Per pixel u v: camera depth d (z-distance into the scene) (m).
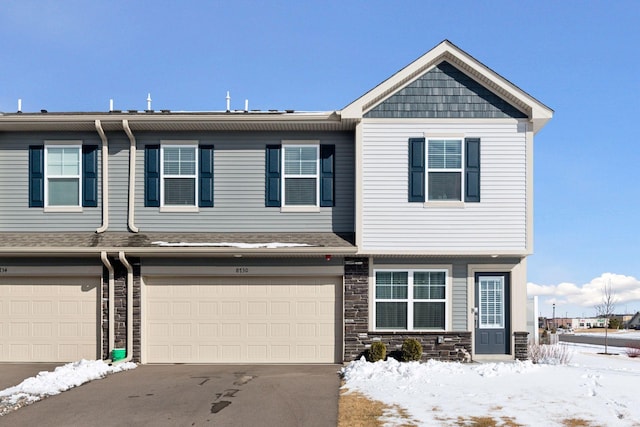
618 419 9.29
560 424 9.05
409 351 14.70
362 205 15.09
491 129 15.23
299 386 11.98
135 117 15.34
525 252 14.98
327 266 15.27
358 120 15.13
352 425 9.09
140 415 9.77
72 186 16.02
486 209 15.11
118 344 15.14
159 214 15.87
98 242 15.04
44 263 15.29
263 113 15.59
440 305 15.33
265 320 15.38
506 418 9.36
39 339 15.35
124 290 15.23
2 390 11.77
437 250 15.00
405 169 15.17
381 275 15.40
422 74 15.38
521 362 13.86
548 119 14.91
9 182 16.00
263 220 15.84
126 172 15.97
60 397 11.02
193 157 15.97
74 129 15.89
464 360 15.00
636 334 49.66
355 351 15.06
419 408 9.98
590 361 20.27
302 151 15.95
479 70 15.02
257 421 9.39
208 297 15.42
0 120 15.27
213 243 14.93
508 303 15.36
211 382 12.44
